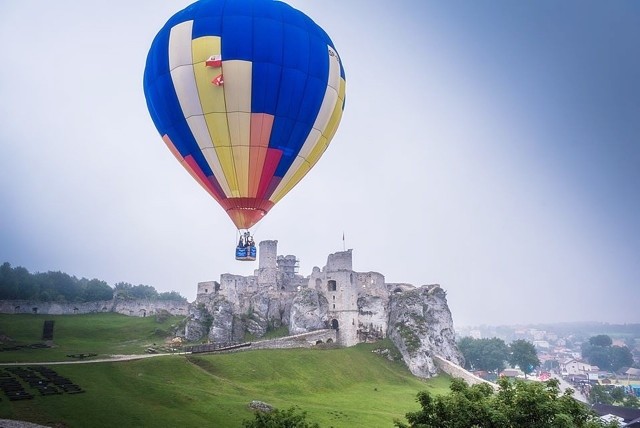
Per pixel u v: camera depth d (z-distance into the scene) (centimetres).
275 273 15588
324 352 12181
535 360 19412
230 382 8781
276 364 10388
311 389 9688
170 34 4844
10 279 18625
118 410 6106
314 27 5088
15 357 8688
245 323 13950
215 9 4819
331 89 5047
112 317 15600
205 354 10175
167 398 6938
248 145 4803
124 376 7600
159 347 11356
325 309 14762
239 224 5147
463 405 3850
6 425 5181
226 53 4606
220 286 14750
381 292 15738
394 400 9862
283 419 4331
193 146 4925
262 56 4644
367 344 14588
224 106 4659
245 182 4969
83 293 19925
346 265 15050
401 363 13638
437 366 14225
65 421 5534
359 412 8138
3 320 13300
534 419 3725
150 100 5072
